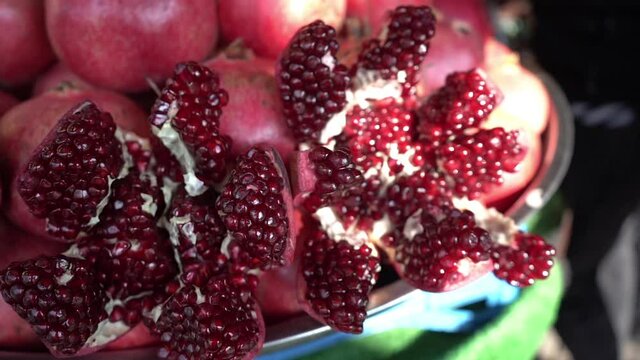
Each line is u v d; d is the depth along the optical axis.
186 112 0.25
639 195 0.53
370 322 0.30
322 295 0.26
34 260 0.23
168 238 0.27
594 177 0.55
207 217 0.26
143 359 0.26
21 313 0.23
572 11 0.59
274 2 0.33
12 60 0.34
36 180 0.24
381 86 0.29
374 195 0.29
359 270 0.27
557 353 0.63
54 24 0.31
